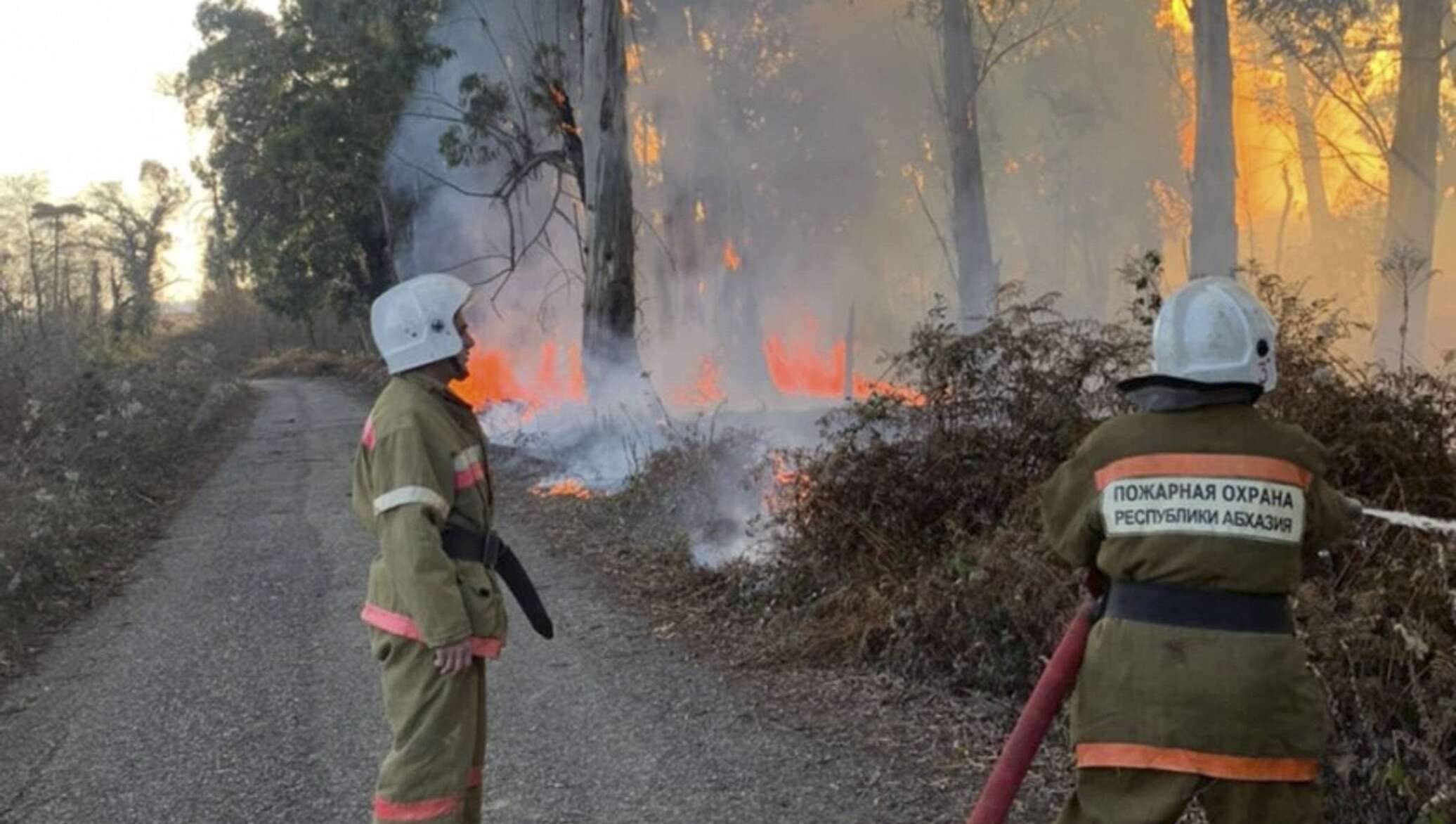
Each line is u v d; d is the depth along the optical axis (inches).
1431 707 137.9
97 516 458.0
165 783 192.7
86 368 751.1
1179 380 106.5
